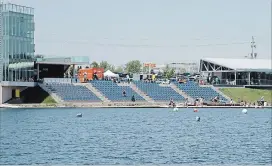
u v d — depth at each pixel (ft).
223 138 373.61
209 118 579.48
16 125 464.24
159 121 524.11
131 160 271.28
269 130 442.91
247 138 375.25
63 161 266.98
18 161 267.39
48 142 339.98
